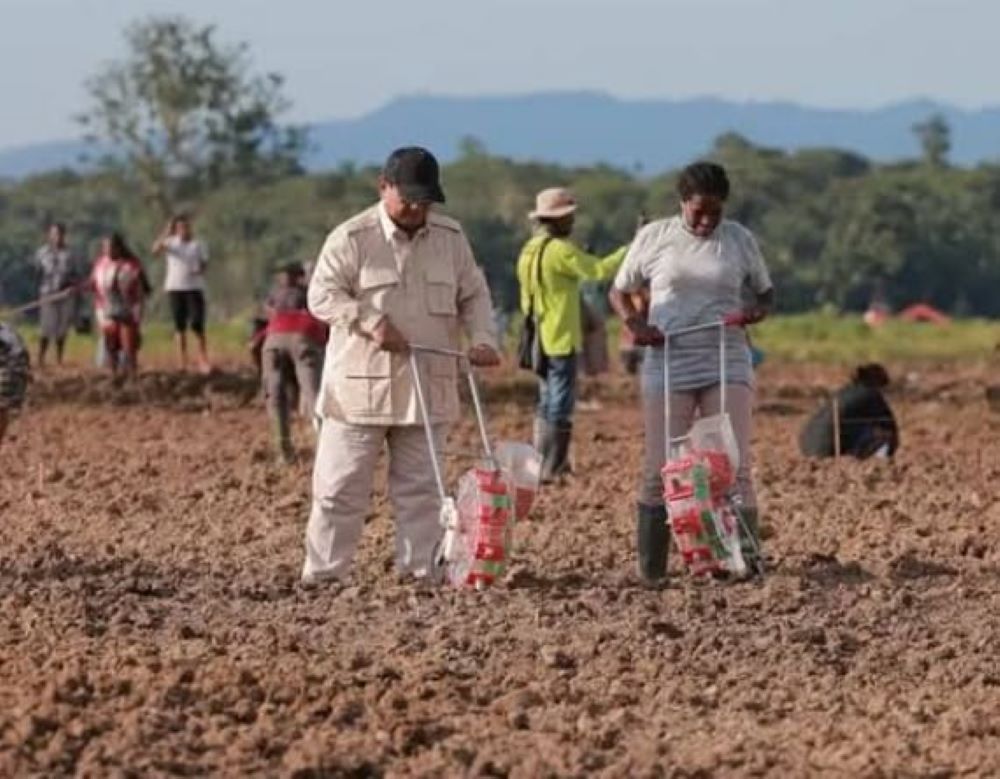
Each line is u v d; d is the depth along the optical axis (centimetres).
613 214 14475
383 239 2472
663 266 2541
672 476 2517
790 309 15400
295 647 2198
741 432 2547
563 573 2606
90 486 3547
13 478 3675
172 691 2000
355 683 2055
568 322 3506
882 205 15638
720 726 1972
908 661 2184
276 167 13512
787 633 2277
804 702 2050
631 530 2967
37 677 2031
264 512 3194
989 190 16250
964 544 2789
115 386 5541
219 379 5681
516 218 13450
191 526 3072
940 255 15762
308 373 3794
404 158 2452
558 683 2080
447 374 2494
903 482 3556
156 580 2577
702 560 2531
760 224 15888
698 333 2536
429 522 2522
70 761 1822
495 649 2211
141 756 1828
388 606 2384
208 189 13312
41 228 14950
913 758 1870
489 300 2519
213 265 12706
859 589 2500
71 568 2656
